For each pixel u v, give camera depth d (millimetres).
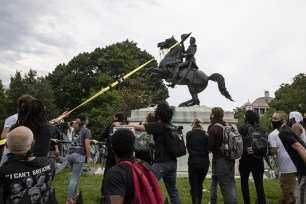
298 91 52906
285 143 5754
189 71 16203
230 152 6973
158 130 6520
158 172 6445
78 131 8430
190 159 7531
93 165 18391
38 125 4809
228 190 7020
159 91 42438
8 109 51406
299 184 5691
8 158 3588
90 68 55531
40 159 3734
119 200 3354
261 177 7691
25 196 3236
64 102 55469
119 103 40531
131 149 3662
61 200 8578
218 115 7492
